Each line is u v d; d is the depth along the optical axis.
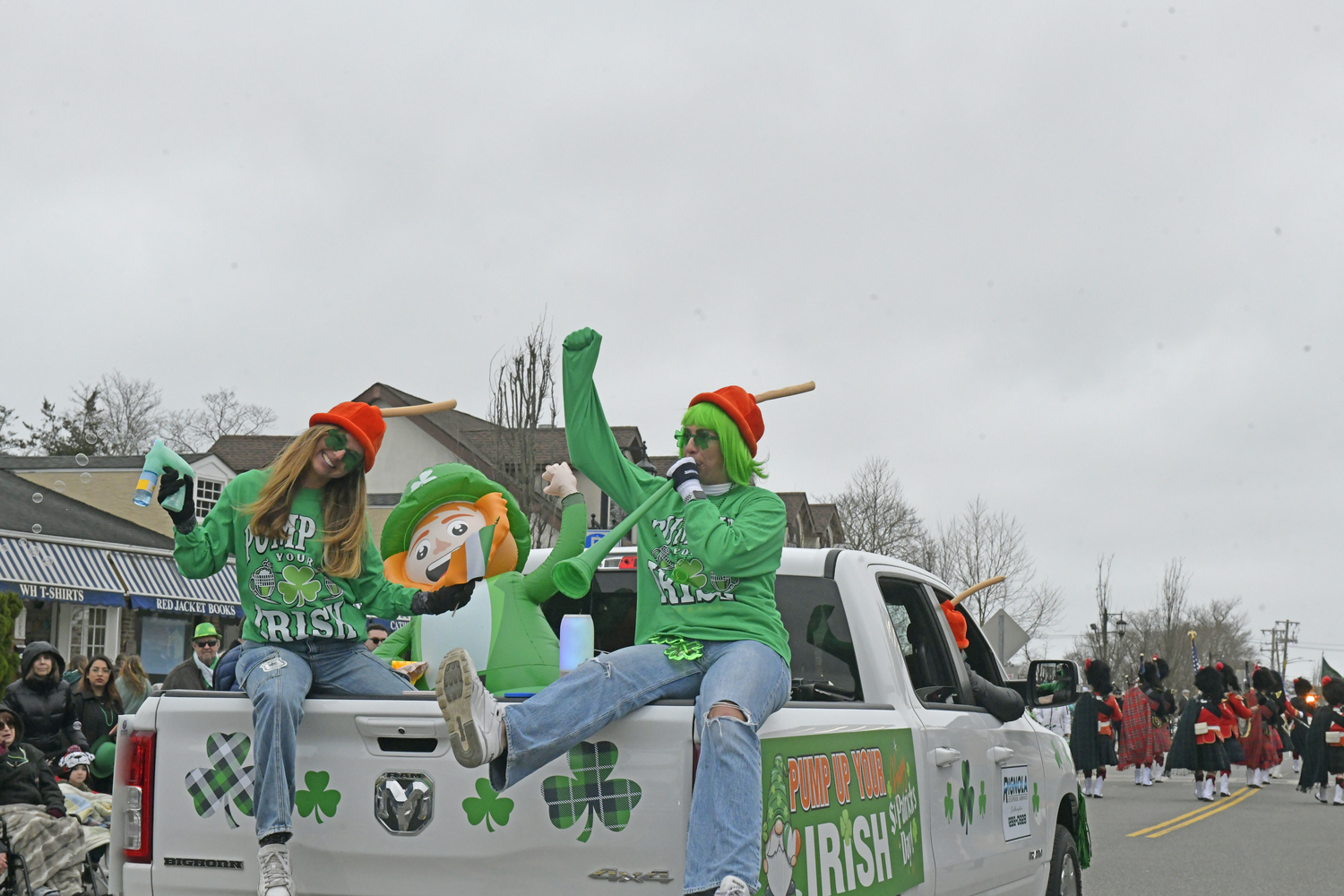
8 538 21.83
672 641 3.87
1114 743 20.69
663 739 3.61
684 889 3.44
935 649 5.39
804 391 4.47
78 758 8.52
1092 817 16.02
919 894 4.50
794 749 3.78
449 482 4.31
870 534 46.97
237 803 3.77
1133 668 67.56
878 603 4.88
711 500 4.13
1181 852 12.27
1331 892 9.88
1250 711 21.95
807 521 51.31
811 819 3.81
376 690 4.08
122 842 3.90
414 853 3.68
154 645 25.08
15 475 27.81
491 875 3.65
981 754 5.30
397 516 4.32
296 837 3.75
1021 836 5.76
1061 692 6.36
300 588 3.99
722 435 4.07
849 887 3.98
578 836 3.61
